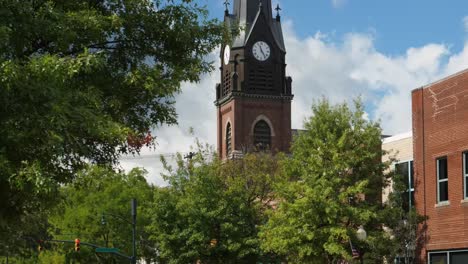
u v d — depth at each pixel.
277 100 123.44
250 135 119.56
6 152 13.42
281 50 124.88
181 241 48.16
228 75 125.75
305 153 37.50
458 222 31.91
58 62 13.26
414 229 34.16
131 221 57.44
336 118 37.44
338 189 36.16
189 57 17.28
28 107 13.05
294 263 37.94
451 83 32.81
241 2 126.50
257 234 44.34
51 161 14.92
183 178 50.47
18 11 13.67
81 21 14.74
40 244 60.69
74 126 13.62
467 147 31.56
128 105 16.97
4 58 13.29
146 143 17.66
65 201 19.89
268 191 51.19
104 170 20.59
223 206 47.03
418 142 34.81
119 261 63.78
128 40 16.59
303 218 35.22
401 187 36.19
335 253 35.19
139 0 16.30
